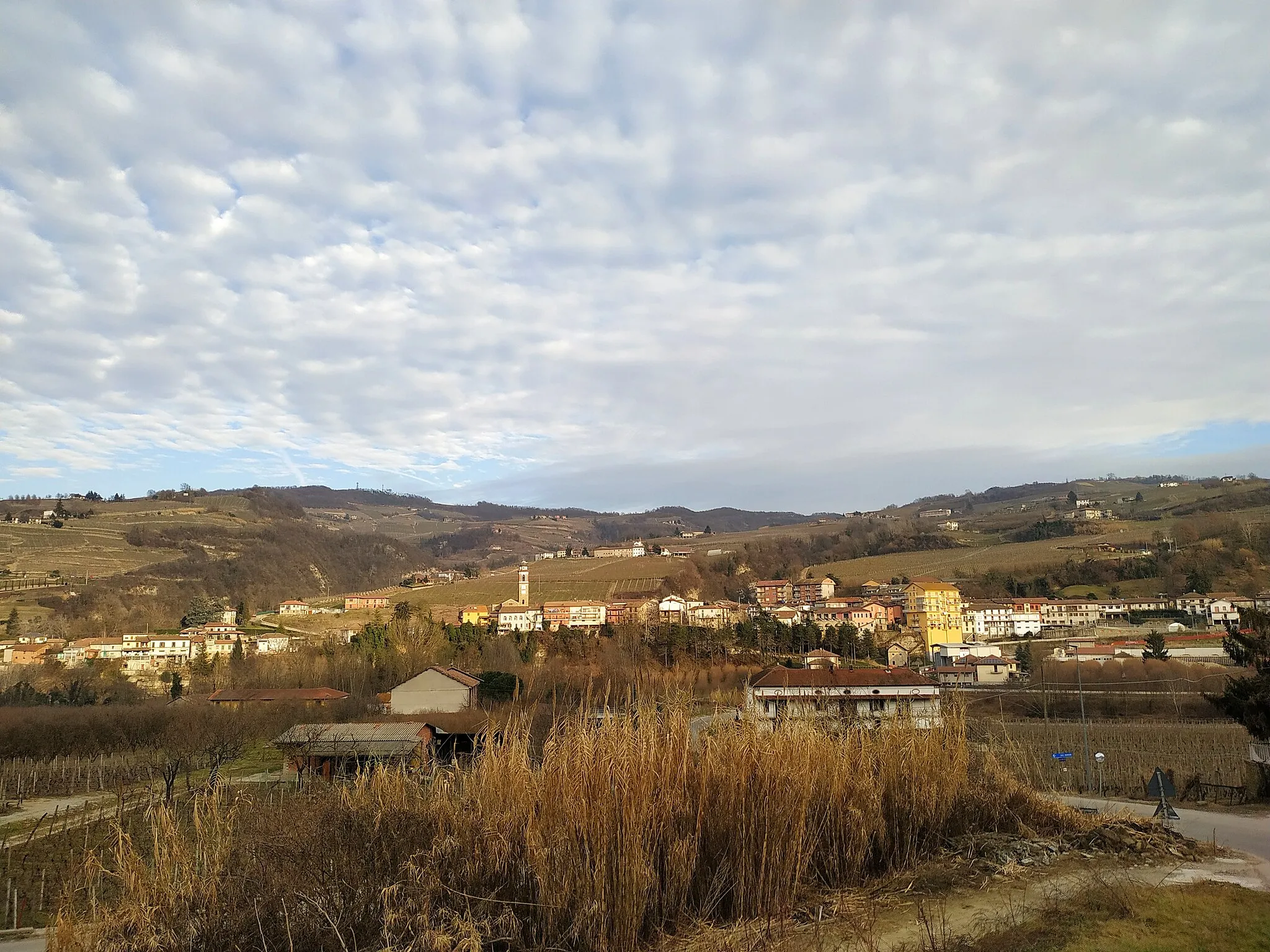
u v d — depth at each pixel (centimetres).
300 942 714
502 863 774
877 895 899
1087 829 1219
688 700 992
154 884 733
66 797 3189
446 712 4069
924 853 1048
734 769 877
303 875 761
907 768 1084
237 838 805
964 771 1189
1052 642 7650
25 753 3794
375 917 734
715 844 857
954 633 8431
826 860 945
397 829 803
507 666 5950
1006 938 749
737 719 993
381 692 5350
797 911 834
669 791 840
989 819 1191
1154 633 6291
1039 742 3641
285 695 5069
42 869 1902
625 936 721
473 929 675
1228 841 1427
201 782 2939
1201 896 900
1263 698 2147
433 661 6166
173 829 780
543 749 877
